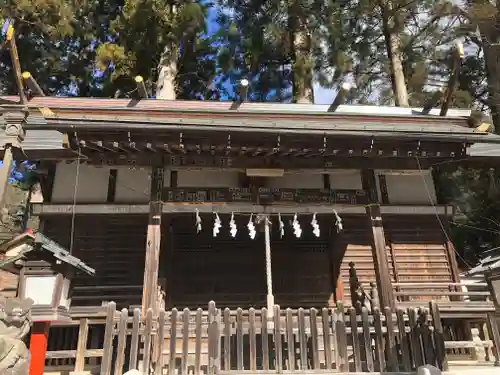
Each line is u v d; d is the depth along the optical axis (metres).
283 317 6.98
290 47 17.38
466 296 9.68
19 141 8.65
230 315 6.87
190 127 7.77
